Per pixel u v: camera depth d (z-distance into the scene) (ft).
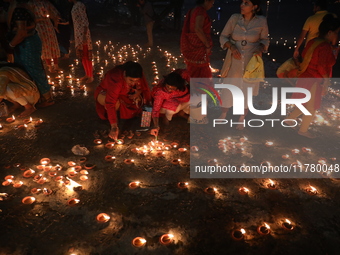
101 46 36.17
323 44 13.83
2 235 9.41
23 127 15.98
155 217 10.33
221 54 34.88
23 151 13.99
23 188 11.58
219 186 12.01
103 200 11.06
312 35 19.21
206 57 17.78
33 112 17.98
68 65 27.96
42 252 8.89
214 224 10.10
